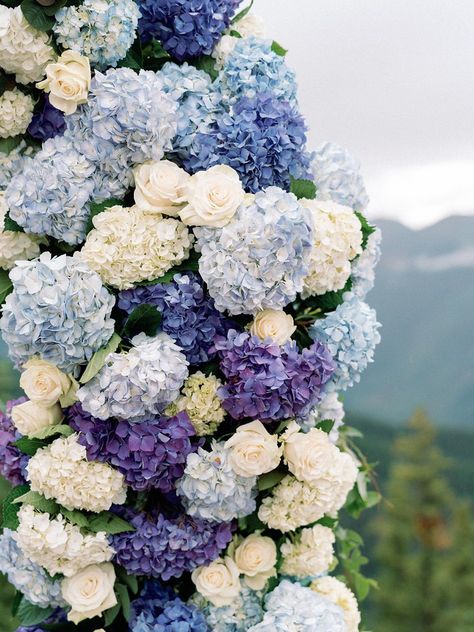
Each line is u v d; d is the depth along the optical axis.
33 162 1.99
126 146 1.95
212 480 1.98
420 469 9.60
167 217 2.01
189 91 2.09
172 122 1.97
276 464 2.03
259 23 2.41
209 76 2.16
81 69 1.97
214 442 2.04
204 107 2.07
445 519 9.47
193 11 2.08
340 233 2.08
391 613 9.30
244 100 2.04
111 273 1.92
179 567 2.09
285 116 2.05
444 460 9.63
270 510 2.11
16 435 2.21
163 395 1.91
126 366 1.87
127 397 1.86
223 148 2.02
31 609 2.24
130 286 1.94
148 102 1.91
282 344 1.99
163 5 2.08
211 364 2.10
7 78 2.08
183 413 1.98
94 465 1.94
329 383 2.15
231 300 1.92
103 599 2.04
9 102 2.06
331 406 2.25
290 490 2.07
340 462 2.15
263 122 2.03
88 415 1.95
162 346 1.92
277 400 1.93
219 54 2.21
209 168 2.01
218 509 2.02
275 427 2.10
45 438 2.03
